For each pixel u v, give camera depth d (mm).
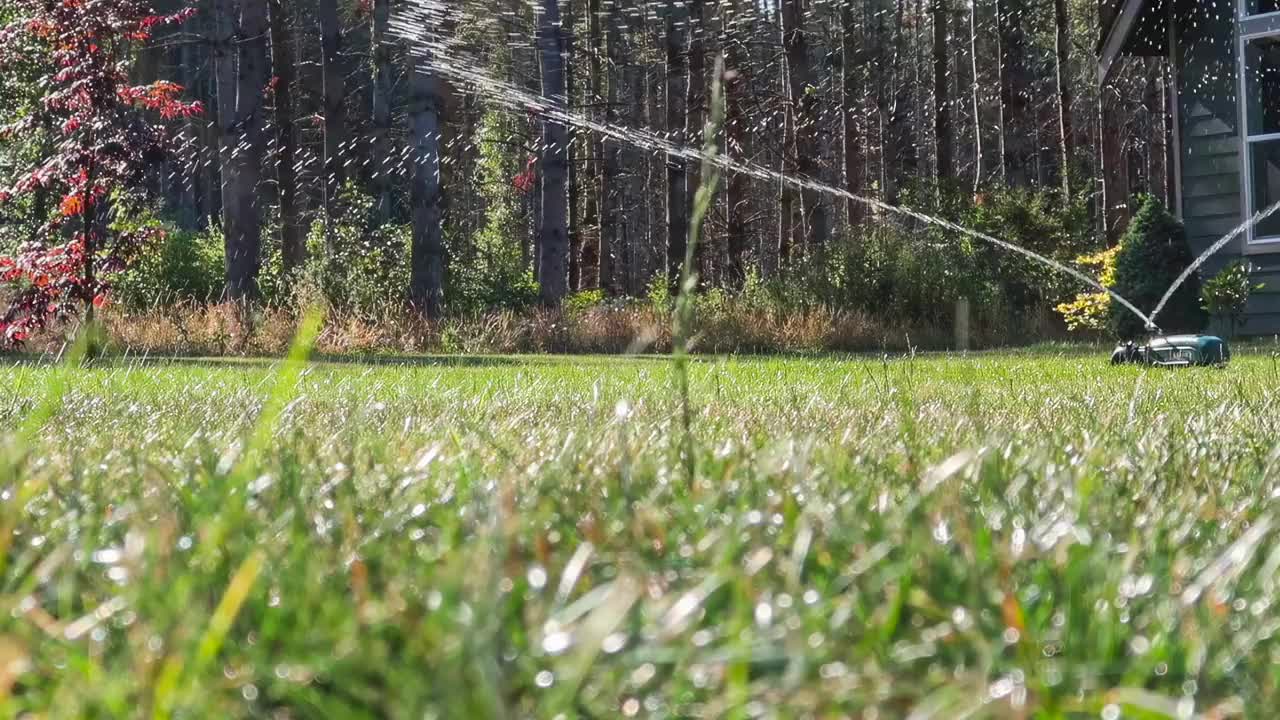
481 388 7082
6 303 14922
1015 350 16766
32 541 1462
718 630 985
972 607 1109
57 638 987
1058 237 22812
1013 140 28750
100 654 969
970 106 39219
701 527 1532
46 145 17250
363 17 28219
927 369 9641
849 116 30359
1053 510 1750
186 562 1256
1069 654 1034
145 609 1033
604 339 19047
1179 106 17297
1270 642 1109
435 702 781
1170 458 2559
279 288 21266
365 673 887
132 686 823
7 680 769
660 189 45312
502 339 18672
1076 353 15312
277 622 1027
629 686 896
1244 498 2168
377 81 27594
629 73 27094
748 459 2234
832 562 1315
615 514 1641
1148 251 16656
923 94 38688
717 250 34062
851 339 19719
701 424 3709
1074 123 40156
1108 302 17344
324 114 26500
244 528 1480
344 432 3383
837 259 21594
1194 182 17203
